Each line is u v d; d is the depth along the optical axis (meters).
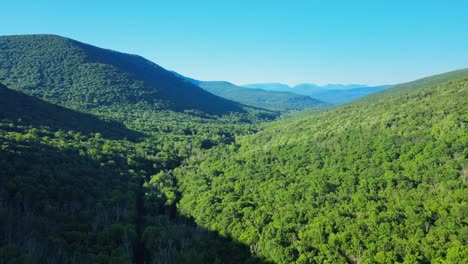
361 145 102.75
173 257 64.25
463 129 86.50
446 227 58.69
